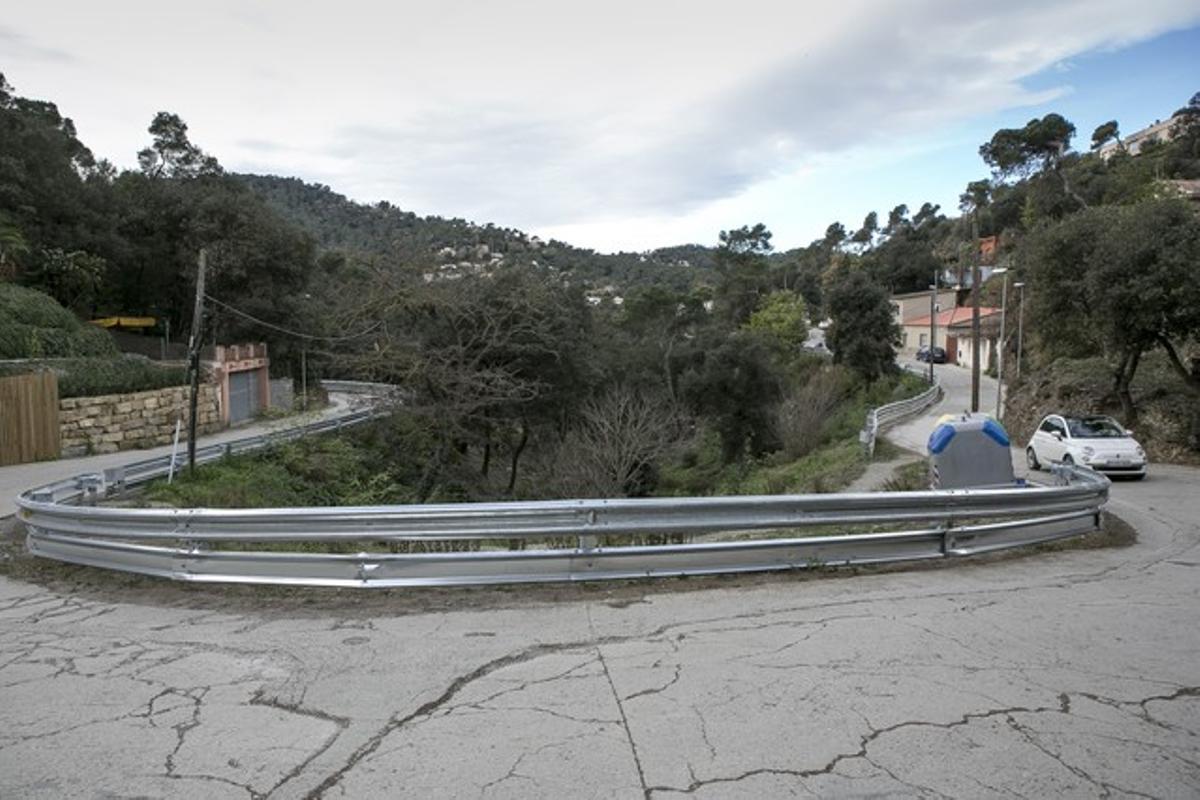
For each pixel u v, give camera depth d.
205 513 7.26
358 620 5.99
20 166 41.06
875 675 4.71
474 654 5.17
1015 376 35.69
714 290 94.25
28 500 9.39
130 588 7.39
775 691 4.47
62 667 5.15
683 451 33.91
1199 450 21.75
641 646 5.27
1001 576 7.46
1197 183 61.16
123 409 27.89
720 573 7.14
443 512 6.81
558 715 4.19
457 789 3.44
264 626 5.94
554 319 29.61
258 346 41.53
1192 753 3.74
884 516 7.75
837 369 55.16
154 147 54.56
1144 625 5.81
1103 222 22.55
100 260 43.50
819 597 6.47
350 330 30.94
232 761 3.74
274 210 52.47
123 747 3.91
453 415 27.52
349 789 3.46
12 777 3.61
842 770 3.56
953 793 3.37
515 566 6.81
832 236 144.12
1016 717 4.12
